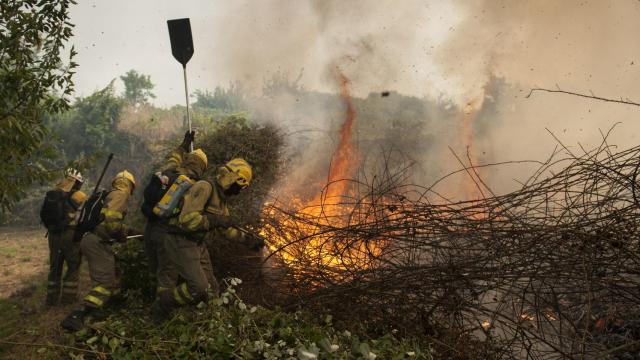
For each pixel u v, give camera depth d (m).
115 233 4.78
